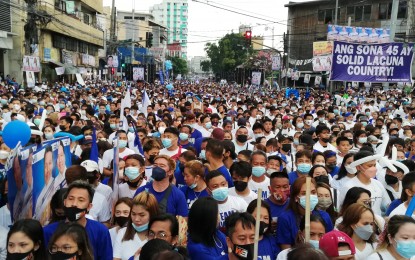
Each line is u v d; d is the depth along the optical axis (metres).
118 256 4.36
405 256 3.59
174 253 2.92
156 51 90.56
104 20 68.50
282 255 3.96
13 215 4.14
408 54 16.06
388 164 5.83
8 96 17.31
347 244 3.47
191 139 10.03
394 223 3.64
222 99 24.02
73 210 4.05
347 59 16.14
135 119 12.73
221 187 4.97
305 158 6.61
